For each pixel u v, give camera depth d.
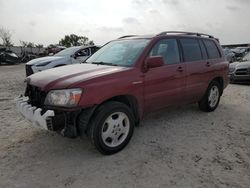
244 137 4.63
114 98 4.10
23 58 28.53
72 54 10.35
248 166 3.59
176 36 5.19
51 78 3.83
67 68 4.39
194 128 5.07
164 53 4.82
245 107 6.72
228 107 6.71
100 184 3.18
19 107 4.15
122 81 3.97
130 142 4.37
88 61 5.05
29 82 4.12
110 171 3.46
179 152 4.02
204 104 5.99
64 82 3.63
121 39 5.32
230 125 5.26
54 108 3.57
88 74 3.88
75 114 3.60
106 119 3.77
